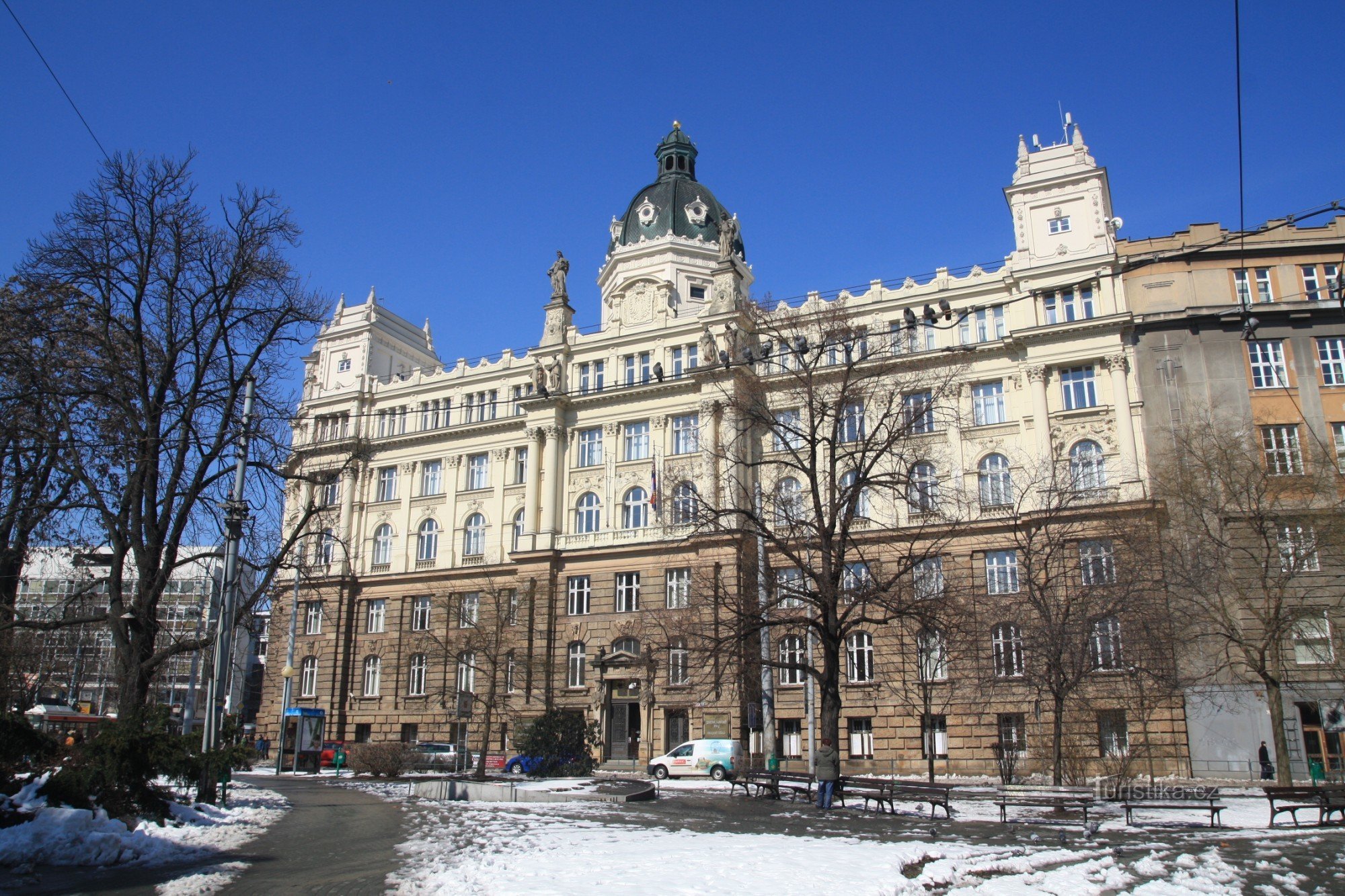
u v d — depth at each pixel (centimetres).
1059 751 3591
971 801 3425
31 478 3133
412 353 8319
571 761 5378
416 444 7319
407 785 4162
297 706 6681
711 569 5706
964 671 4884
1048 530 4384
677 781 4709
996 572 5291
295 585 4206
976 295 5753
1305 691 4606
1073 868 1723
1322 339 5206
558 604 6347
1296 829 2459
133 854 1898
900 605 3438
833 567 3372
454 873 1622
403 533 7194
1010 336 5491
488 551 6819
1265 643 3678
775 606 3778
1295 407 5100
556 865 1680
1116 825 2558
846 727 5466
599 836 2167
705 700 5466
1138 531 4328
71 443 2878
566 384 6838
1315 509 4150
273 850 2038
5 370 2884
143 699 2912
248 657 12019
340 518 7369
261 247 3278
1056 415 5391
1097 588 4209
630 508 6425
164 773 2345
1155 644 3984
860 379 4241
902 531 5291
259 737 7194
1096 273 5456
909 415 4025
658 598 5991
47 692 7675
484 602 6450
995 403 5609
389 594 7081
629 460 6525
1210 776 4644
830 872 1605
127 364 3122
